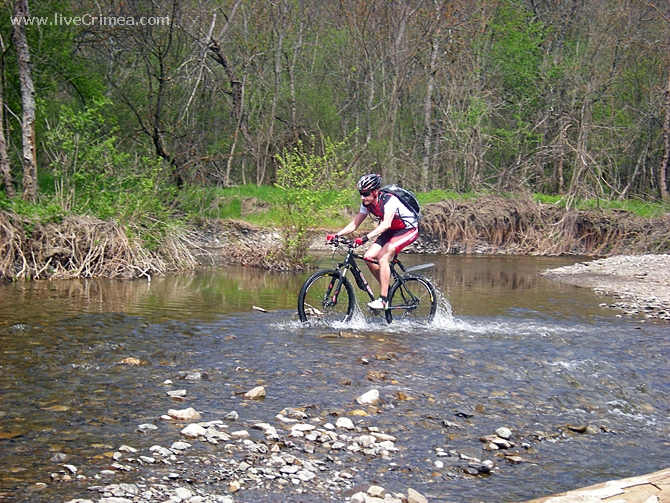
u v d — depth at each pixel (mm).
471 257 21891
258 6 26734
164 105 21938
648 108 32906
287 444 4633
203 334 7910
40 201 14797
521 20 32281
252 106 27672
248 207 22609
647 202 28859
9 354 6633
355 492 4070
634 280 16047
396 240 8961
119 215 14461
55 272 12719
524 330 9008
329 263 17422
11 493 3791
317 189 16781
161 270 14281
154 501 3770
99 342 7273
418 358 7102
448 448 4820
